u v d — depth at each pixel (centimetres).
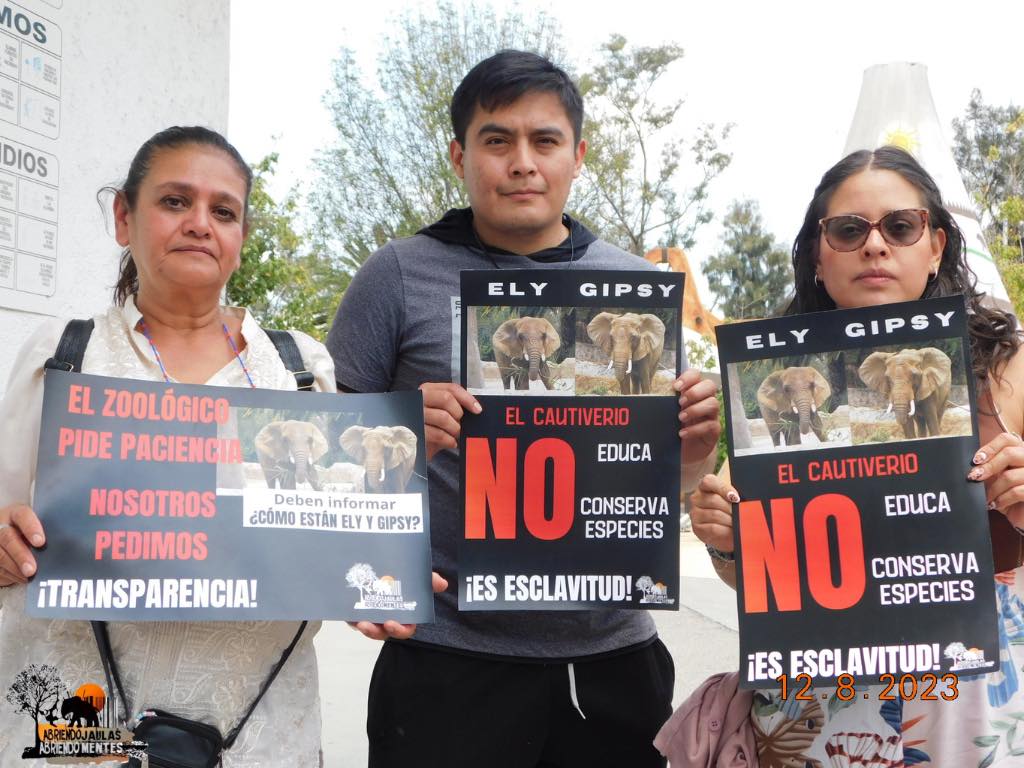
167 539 201
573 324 250
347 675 622
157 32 464
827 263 238
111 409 204
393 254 287
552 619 266
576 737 272
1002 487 213
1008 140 4062
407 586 213
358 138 3106
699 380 250
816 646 216
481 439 249
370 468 218
